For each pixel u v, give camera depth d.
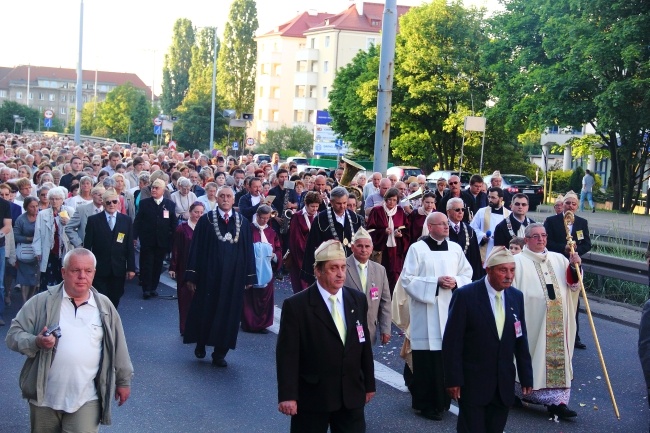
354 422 5.60
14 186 13.75
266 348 10.62
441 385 7.85
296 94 96.38
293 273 11.75
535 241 8.14
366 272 7.77
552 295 8.05
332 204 10.45
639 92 31.95
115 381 5.62
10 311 12.30
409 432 7.50
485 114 42.81
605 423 7.95
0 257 11.27
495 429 6.22
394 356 10.32
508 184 36.78
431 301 7.87
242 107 97.56
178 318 12.27
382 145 16.88
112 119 100.19
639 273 13.76
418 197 14.55
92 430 5.48
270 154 71.00
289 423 7.66
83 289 5.44
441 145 50.69
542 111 35.84
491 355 6.15
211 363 9.73
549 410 8.12
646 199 37.72
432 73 48.47
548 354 7.99
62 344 5.38
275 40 100.75
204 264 9.60
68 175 17.75
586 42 33.09
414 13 48.47
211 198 14.41
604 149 42.16
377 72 51.16
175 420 7.64
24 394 5.39
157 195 13.66
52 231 11.79
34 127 102.44
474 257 9.73
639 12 32.62
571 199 11.27
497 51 41.78
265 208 11.68
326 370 5.48
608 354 10.77
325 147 49.50
